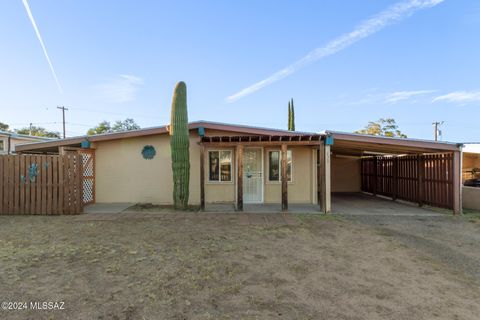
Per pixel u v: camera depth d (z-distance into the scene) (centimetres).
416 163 1117
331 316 294
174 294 340
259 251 507
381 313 301
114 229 663
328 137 895
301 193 1127
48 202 840
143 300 325
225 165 1118
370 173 1547
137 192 1095
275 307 312
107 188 1095
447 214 893
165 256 475
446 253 510
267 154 1125
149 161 1094
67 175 842
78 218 786
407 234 643
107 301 322
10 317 287
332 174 1686
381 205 1098
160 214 852
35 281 374
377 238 604
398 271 421
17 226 689
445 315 299
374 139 890
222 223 735
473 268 438
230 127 1021
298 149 1132
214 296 336
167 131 1051
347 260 466
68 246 526
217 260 459
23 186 841
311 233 640
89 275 395
